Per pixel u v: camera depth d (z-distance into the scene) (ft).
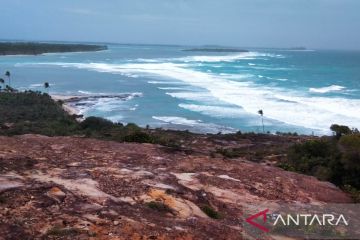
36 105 191.93
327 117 169.27
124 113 192.44
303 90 250.16
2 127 135.64
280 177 46.96
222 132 155.53
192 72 383.24
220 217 33.50
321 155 73.41
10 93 221.46
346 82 298.35
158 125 168.86
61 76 344.08
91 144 52.13
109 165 42.86
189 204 34.50
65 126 139.64
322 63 549.95
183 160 48.42
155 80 318.24
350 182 61.98
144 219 29.66
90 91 263.08
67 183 35.53
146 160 46.52
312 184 46.80
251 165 51.16
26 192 32.12
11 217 27.58
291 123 164.35
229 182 42.19
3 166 38.73
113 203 31.94
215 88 266.36
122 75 354.95
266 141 128.47
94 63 497.05
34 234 25.63
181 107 204.23
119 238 26.02
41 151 46.57
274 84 285.23
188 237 27.71
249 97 224.12
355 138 72.43
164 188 36.83
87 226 27.20
